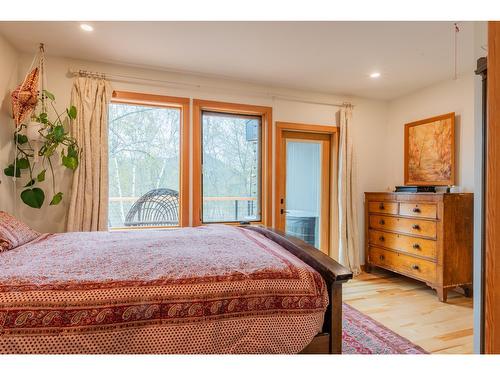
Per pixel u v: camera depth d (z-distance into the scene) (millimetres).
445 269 2926
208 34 2467
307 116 3879
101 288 1143
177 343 1137
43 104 2691
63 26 2359
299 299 1294
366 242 3990
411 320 2533
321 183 4078
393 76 3379
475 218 1627
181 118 3371
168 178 3596
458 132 3348
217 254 1576
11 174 2604
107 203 2979
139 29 2395
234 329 1202
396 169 4168
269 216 3705
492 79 616
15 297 1065
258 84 3646
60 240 2006
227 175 3654
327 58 2916
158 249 1705
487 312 622
